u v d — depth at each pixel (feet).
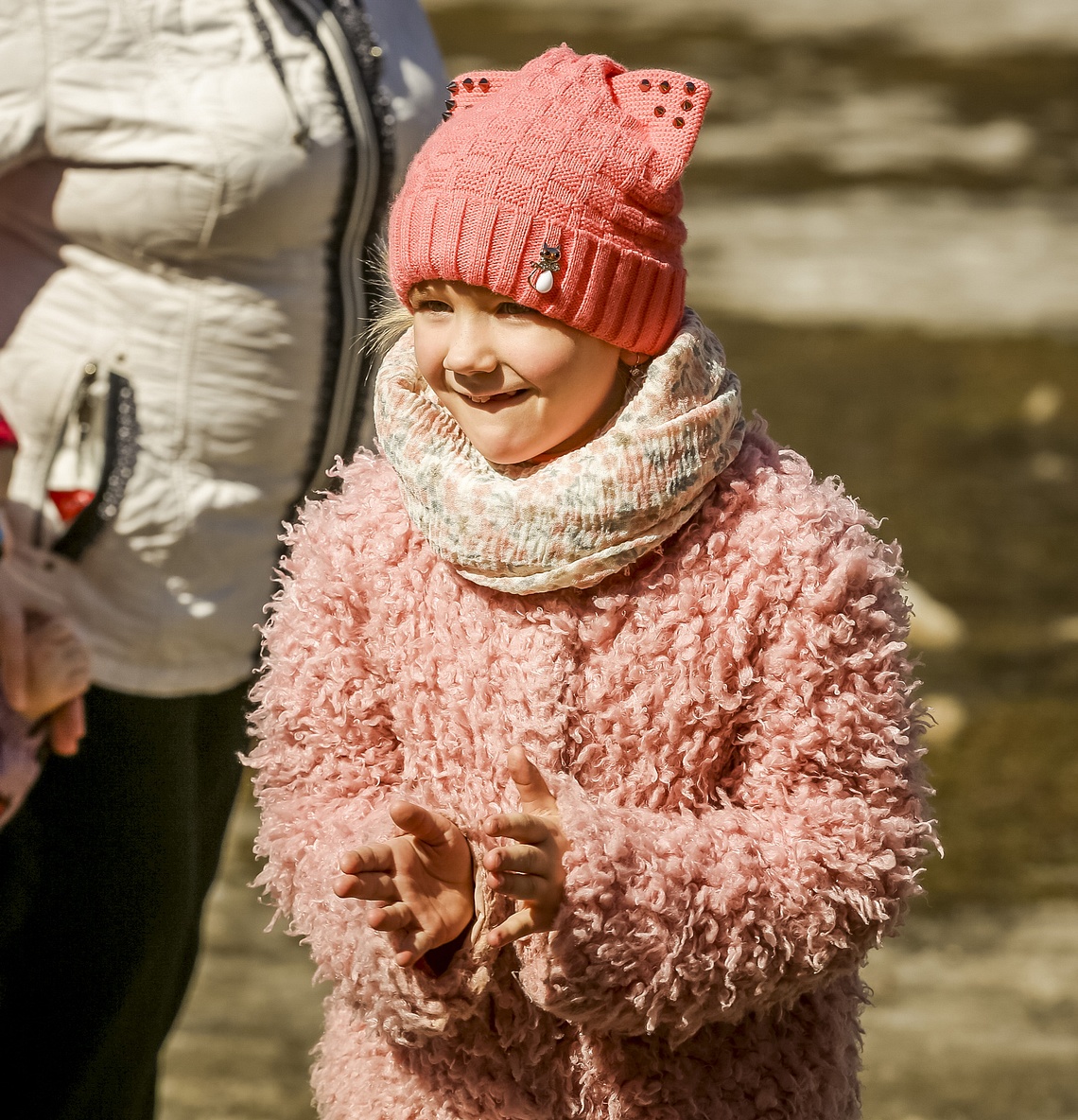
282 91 19.85
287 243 20.15
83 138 19.65
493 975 14.03
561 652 13.66
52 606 19.29
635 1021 13.16
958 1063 30.04
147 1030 21.27
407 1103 14.65
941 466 66.59
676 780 13.57
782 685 13.24
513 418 13.55
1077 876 37.35
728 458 13.46
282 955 33.81
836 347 80.84
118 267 19.99
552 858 12.58
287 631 14.80
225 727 21.62
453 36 163.43
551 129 13.29
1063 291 89.40
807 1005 14.32
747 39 171.53
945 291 89.20
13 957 20.48
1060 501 63.16
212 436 20.16
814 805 13.17
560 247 13.12
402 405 14.25
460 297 13.52
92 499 19.70
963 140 124.36
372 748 14.65
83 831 20.36
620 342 13.48
